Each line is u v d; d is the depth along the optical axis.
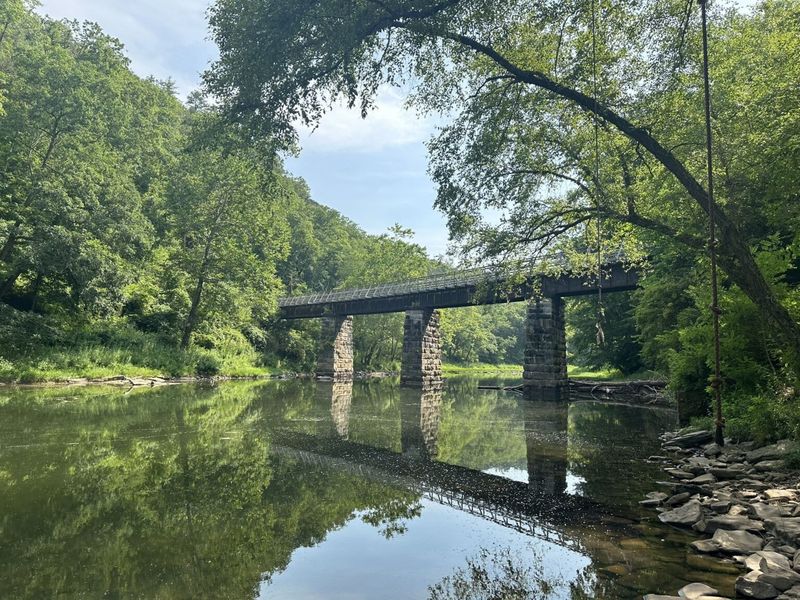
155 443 14.48
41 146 35.72
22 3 36.78
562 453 14.08
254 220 45.69
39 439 14.35
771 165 13.05
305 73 11.71
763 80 14.51
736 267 11.01
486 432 18.02
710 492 9.26
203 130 13.38
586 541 7.23
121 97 56.44
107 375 33.94
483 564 6.43
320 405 26.47
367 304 49.59
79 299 36.69
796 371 10.75
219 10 11.63
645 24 12.95
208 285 46.28
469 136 14.73
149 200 54.34
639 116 14.05
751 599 5.21
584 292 30.92
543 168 16.03
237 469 11.66
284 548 6.97
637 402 30.28
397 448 14.80
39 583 5.71
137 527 7.69
